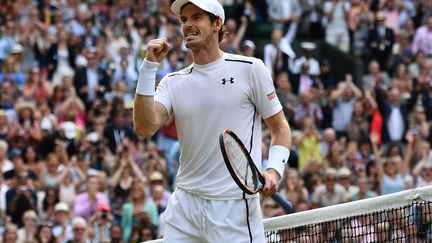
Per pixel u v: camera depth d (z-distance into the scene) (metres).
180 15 15.82
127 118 41.28
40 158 39.09
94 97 45.97
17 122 40.56
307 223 19.30
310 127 41.44
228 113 15.82
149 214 33.34
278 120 16.03
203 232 15.81
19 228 33.16
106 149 39.12
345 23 55.78
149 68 15.45
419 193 18.06
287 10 55.38
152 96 15.51
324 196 35.88
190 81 15.94
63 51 48.16
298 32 56.22
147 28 51.25
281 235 20.25
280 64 50.09
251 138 15.93
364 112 45.84
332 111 46.12
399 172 39.38
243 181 15.48
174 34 49.84
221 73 15.88
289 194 35.09
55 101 43.66
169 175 40.34
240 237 15.71
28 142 39.22
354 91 46.34
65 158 37.31
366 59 54.97
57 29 49.09
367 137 45.28
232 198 15.73
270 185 15.45
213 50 15.90
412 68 53.56
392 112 46.06
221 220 15.70
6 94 43.44
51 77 47.88
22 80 45.88
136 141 41.09
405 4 56.75
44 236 31.69
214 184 15.79
